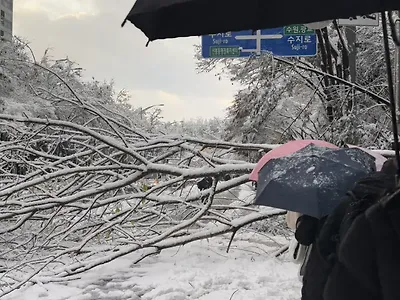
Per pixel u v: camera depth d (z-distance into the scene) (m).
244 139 16.25
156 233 8.42
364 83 15.41
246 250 8.52
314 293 2.73
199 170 7.82
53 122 7.95
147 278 7.06
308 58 14.00
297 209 3.21
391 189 2.16
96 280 7.05
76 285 6.88
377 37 15.52
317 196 3.20
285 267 7.47
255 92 16.48
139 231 8.67
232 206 8.35
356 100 10.30
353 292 2.18
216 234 7.96
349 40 10.99
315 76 12.12
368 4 1.89
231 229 8.00
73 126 7.95
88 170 7.74
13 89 19.47
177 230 7.73
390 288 1.96
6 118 7.93
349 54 10.91
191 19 2.07
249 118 16.83
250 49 11.61
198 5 2.01
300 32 11.21
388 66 1.99
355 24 8.53
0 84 19.53
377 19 8.55
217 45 11.75
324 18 1.94
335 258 2.34
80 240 8.47
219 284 6.75
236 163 8.20
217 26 2.06
